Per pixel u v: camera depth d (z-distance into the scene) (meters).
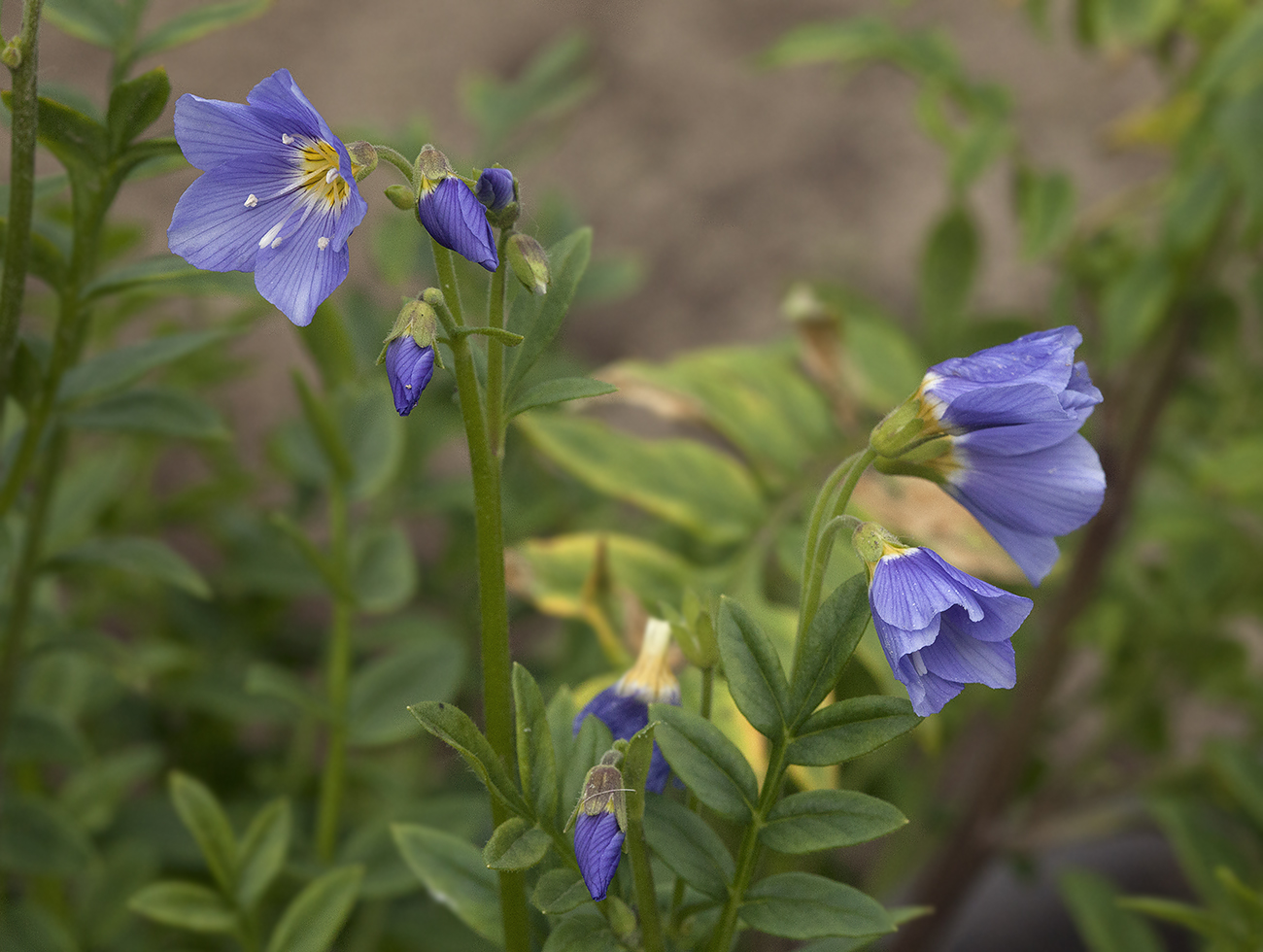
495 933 0.39
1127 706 0.68
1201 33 0.58
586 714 0.39
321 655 0.70
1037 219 0.58
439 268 0.36
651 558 0.49
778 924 0.37
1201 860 0.51
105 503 0.62
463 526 0.70
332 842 0.48
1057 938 0.71
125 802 0.56
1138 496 0.66
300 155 0.36
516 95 0.69
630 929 0.37
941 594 0.35
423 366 0.35
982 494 0.37
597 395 0.37
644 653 0.39
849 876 0.66
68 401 0.43
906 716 0.36
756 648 0.37
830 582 0.47
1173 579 0.68
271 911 0.52
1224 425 0.64
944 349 0.65
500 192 0.36
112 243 0.49
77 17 0.43
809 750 0.37
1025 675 0.65
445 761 0.62
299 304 0.36
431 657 0.48
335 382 0.47
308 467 0.51
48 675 0.57
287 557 0.63
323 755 0.71
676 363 0.57
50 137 0.40
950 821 0.71
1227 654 0.67
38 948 0.47
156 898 0.42
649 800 0.38
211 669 0.61
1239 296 0.66
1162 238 0.57
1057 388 0.36
